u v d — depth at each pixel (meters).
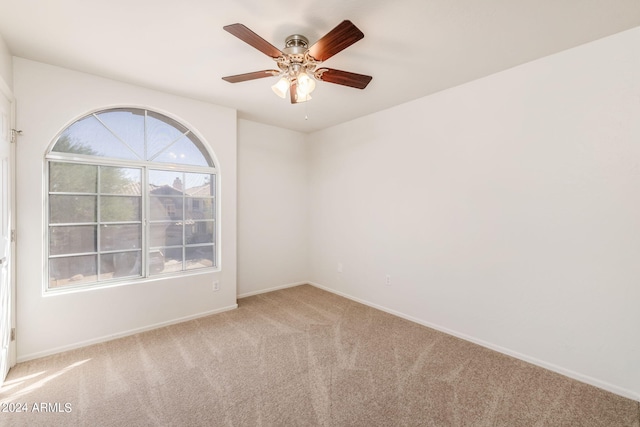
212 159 3.39
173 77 2.62
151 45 2.12
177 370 2.19
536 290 2.30
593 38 1.99
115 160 2.77
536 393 1.96
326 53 1.82
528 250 2.34
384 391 1.96
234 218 3.48
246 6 1.70
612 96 1.96
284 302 3.74
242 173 3.91
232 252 3.47
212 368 2.22
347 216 3.95
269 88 2.86
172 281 3.04
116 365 2.26
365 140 3.68
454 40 2.02
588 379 2.07
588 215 2.06
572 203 2.13
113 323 2.69
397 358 2.38
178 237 3.17
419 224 3.09
